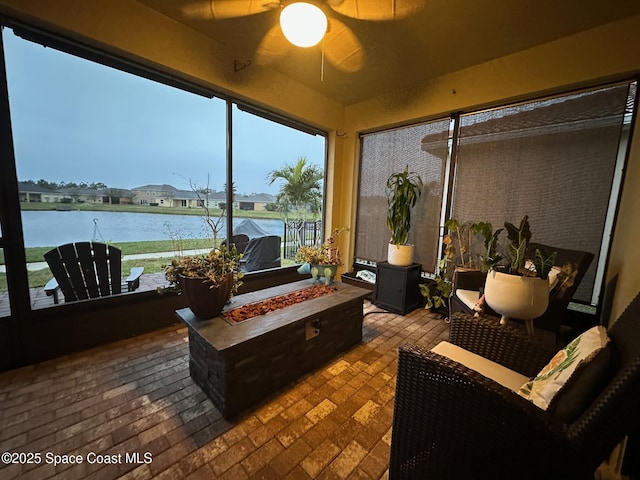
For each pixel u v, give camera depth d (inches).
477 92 102.3
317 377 71.2
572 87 85.7
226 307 71.9
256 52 100.0
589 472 27.6
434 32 83.2
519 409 28.3
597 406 27.0
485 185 105.4
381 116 132.5
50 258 76.0
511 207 99.8
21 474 43.5
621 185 80.0
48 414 55.5
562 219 90.0
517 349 48.3
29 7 62.9
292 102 120.3
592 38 79.6
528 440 28.5
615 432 26.4
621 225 77.9
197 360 63.9
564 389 32.0
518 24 78.5
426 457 35.8
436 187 120.0
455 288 95.0
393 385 68.6
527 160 95.6
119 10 74.5
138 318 89.7
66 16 67.2
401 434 38.1
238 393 56.8
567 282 57.4
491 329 51.3
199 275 63.7
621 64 75.7
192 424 54.1
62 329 76.1
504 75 95.8
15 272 68.3
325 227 155.2
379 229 142.9
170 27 83.7
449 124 114.2
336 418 57.1
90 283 83.4
